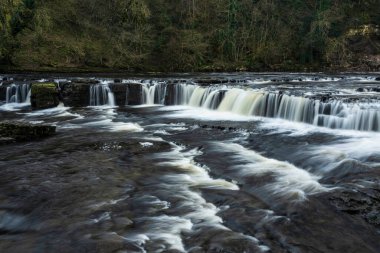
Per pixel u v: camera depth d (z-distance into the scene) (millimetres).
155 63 51500
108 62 48406
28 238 7137
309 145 13555
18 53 43594
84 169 10953
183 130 16500
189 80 28938
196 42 52000
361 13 64062
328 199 8531
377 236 7082
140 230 7301
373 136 15164
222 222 7617
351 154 12312
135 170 10875
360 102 17328
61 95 25203
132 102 26016
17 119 20281
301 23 55750
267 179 10031
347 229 7309
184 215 7941
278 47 55031
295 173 10539
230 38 54281
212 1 57375
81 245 6793
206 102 23859
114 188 9469
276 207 8289
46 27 47250
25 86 26328
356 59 56625
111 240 6914
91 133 16047
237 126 17422
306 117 18391
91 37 51750
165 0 58250
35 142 14336
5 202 8656
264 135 15336
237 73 44906
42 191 9273
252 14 55156
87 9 54344
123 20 52469
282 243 6809
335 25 58750
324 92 21625
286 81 30531
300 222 7578
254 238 6965
